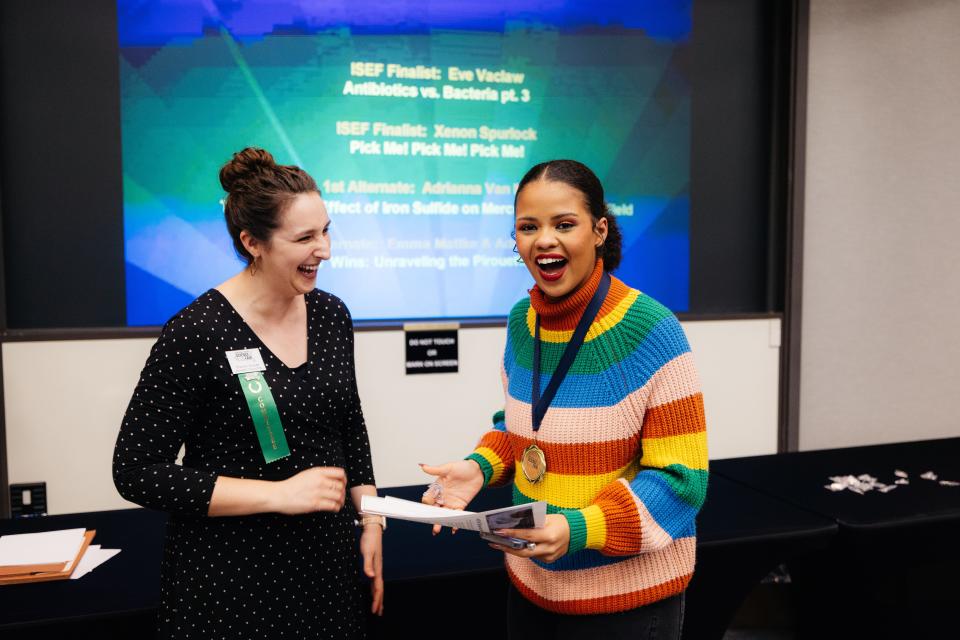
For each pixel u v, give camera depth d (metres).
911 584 2.10
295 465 1.27
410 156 3.03
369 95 2.96
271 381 1.25
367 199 3.01
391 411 3.08
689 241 3.35
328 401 1.32
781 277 3.40
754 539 1.86
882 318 3.49
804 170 3.31
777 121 3.34
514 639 1.34
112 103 2.74
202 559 1.22
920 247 3.46
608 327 1.17
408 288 3.09
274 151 2.91
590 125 3.18
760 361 3.40
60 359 2.74
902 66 3.35
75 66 2.70
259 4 2.83
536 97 3.12
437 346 3.09
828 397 3.50
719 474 2.40
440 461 3.15
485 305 3.17
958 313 3.51
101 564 1.69
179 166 2.82
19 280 2.73
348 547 1.37
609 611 1.19
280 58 2.87
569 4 3.09
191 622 1.22
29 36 2.65
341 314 1.42
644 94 3.22
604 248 1.26
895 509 2.04
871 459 2.58
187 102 2.80
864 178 3.39
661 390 1.15
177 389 1.20
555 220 1.13
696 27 3.24
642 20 3.17
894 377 3.53
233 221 1.23
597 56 3.15
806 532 1.90
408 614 1.69
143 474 1.16
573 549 1.08
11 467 2.73
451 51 3.02
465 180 3.09
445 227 3.09
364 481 1.48
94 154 2.75
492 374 3.17
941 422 3.56
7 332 2.69
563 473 1.20
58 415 2.76
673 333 1.16
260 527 1.24
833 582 2.18
